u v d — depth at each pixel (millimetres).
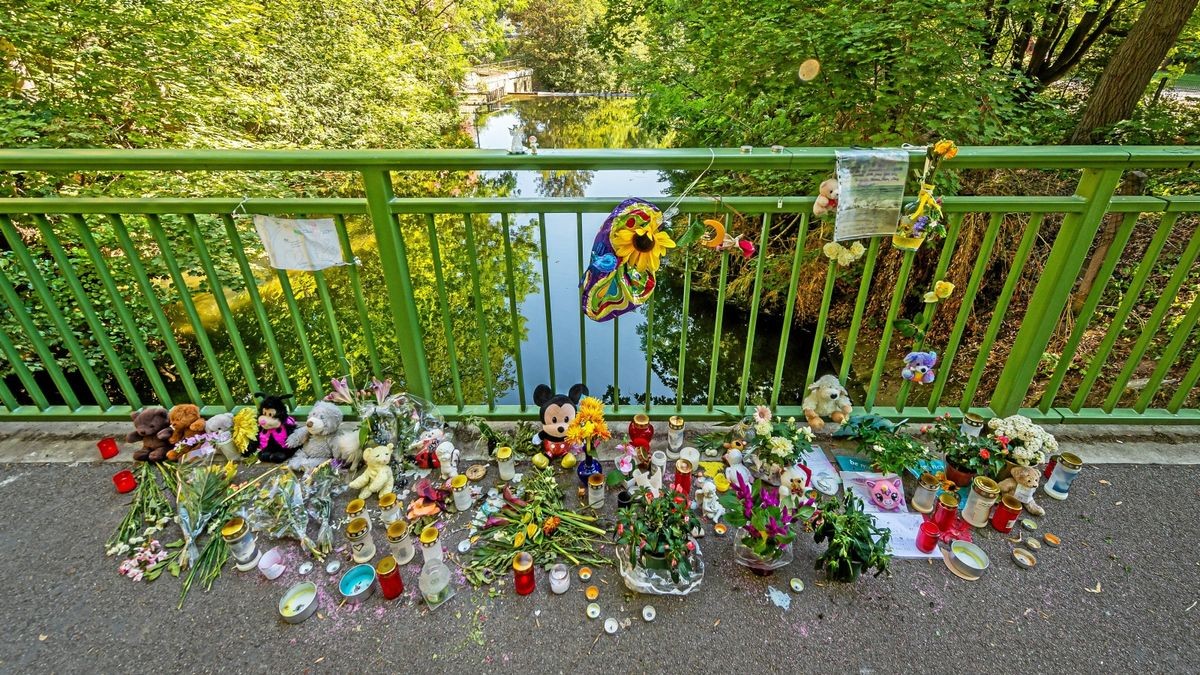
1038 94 4672
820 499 1581
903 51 3594
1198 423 1913
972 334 4367
